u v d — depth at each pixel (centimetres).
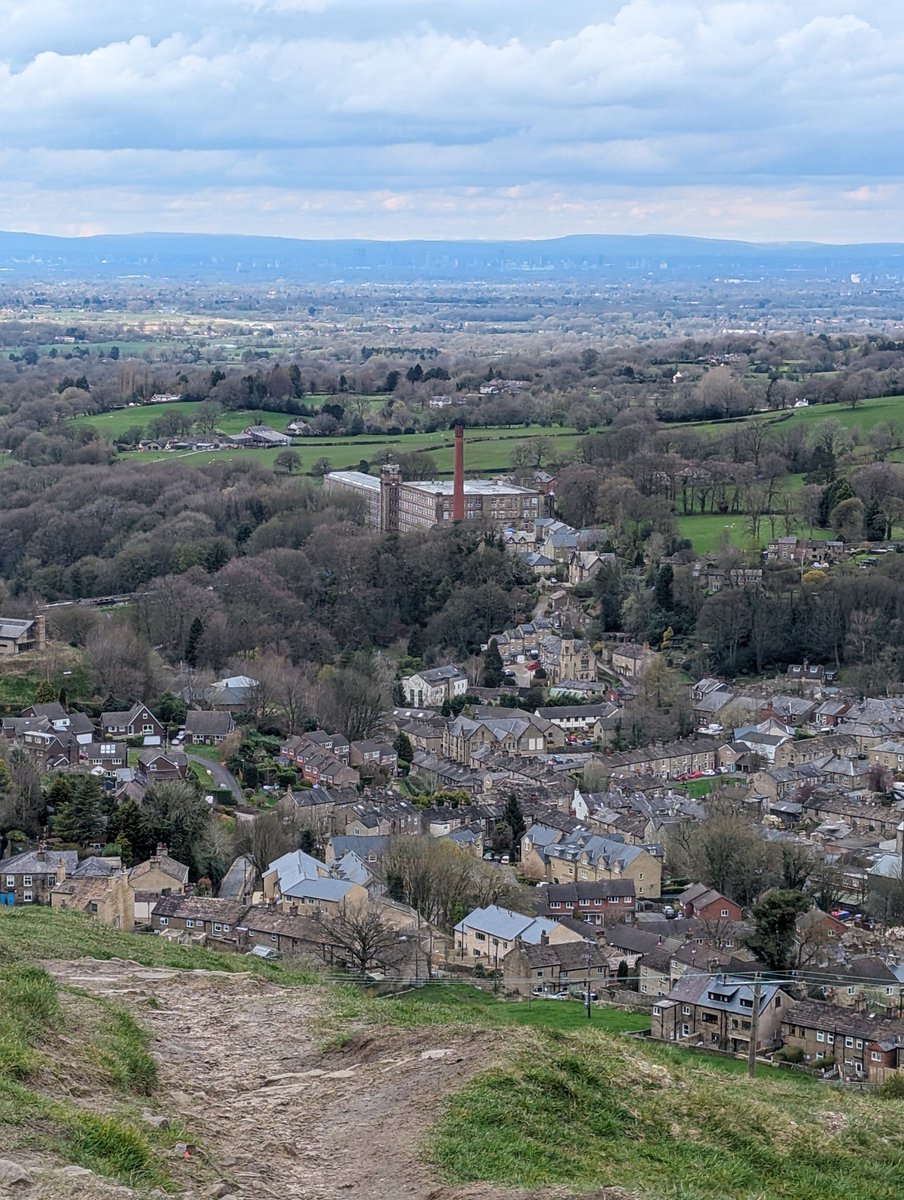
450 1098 3966
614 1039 4831
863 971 11250
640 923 13212
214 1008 4931
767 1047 9788
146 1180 3281
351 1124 3869
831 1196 3897
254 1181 3478
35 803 14138
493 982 11081
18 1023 4003
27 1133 3303
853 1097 4847
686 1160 3925
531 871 15450
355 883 12381
